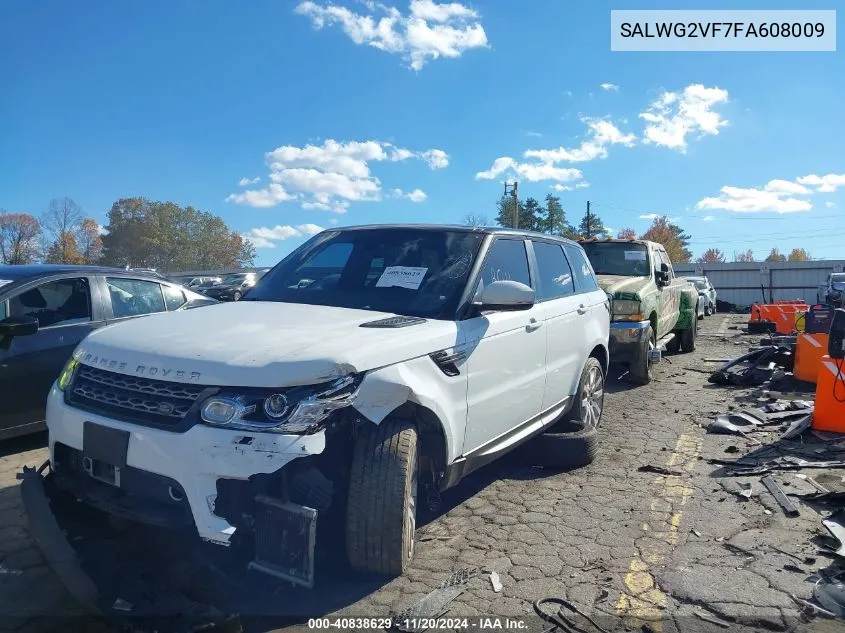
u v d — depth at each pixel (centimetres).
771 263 3788
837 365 626
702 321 2362
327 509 313
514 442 457
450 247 445
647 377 918
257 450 275
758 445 611
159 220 7356
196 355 299
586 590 341
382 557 330
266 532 290
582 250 653
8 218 6262
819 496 463
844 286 2288
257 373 285
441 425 361
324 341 315
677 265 3972
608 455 583
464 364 383
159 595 297
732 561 375
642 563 372
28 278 567
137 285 659
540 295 513
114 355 318
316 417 286
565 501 468
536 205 6156
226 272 2664
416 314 394
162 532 336
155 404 295
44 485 337
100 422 301
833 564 370
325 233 507
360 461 327
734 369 976
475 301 412
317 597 327
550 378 505
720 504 463
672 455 584
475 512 447
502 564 368
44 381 546
